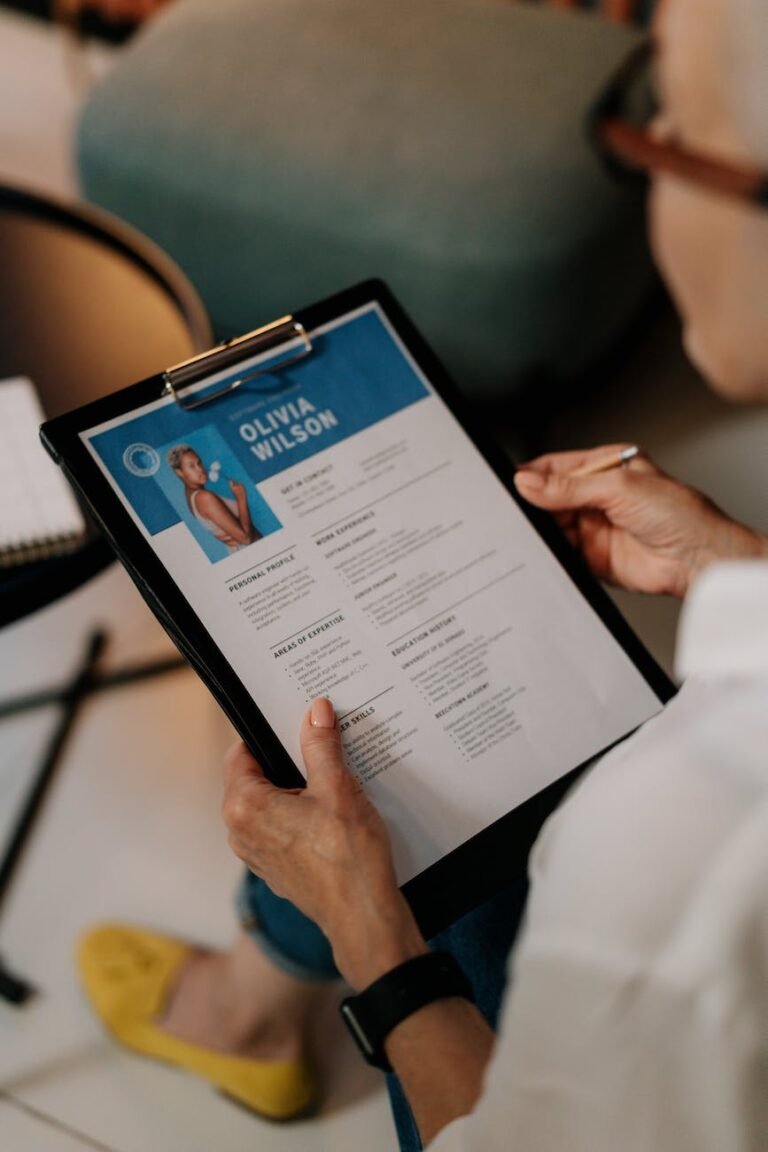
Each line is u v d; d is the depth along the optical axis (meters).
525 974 0.49
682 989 0.44
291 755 0.77
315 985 1.25
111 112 1.72
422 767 0.79
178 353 1.21
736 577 0.46
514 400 1.80
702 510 0.91
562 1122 0.49
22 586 1.02
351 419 0.85
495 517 0.86
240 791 0.76
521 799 0.80
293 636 0.79
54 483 1.05
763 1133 0.46
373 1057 0.68
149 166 1.70
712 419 1.93
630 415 1.93
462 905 0.77
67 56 2.53
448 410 0.88
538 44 1.77
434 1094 0.65
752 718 0.45
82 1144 1.31
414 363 0.88
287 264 1.71
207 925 1.47
